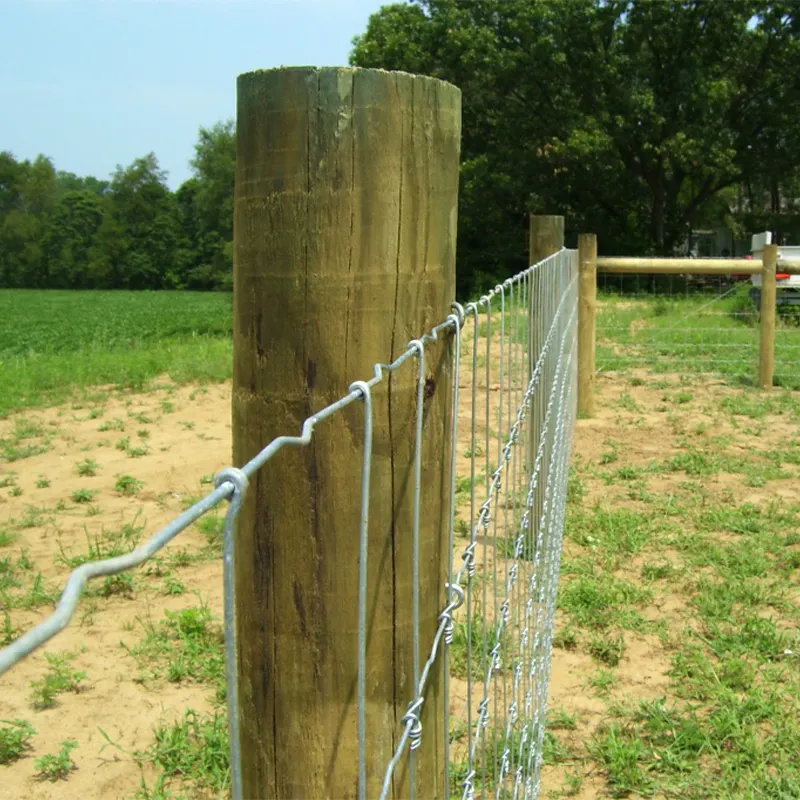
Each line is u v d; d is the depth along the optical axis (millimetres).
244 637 1662
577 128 30234
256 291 1627
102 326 38062
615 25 31375
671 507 5891
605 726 3354
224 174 66000
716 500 6109
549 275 4176
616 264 9359
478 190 32000
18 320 44562
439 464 1724
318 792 1645
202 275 98000
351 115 1574
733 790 2980
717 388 10305
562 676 3734
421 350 1445
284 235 1597
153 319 43688
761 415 8758
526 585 2994
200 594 4598
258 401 1644
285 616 1621
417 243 1648
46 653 3951
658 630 4102
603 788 3018
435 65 32312
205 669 3764
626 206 33719
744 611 4281
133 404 10000
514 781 2443
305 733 1635
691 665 3746
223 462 7289
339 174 1579
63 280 102938
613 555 5004
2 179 112125
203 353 13562
